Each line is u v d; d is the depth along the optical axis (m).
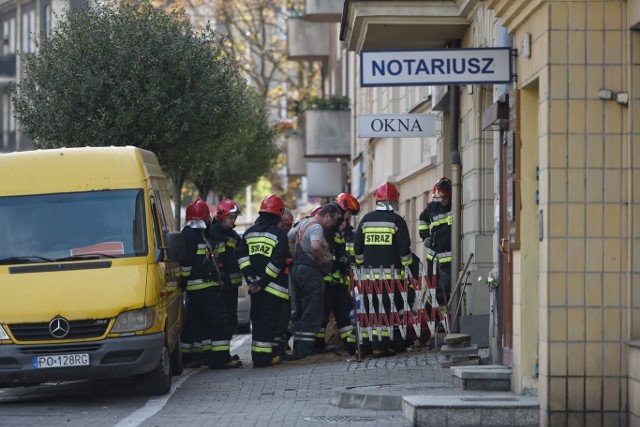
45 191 20.41
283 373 22.12
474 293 24.59
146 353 18.86
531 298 15.71
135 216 20.12
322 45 67.06
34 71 32.84
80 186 20.44
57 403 19.70
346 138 57.56
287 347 27.31
